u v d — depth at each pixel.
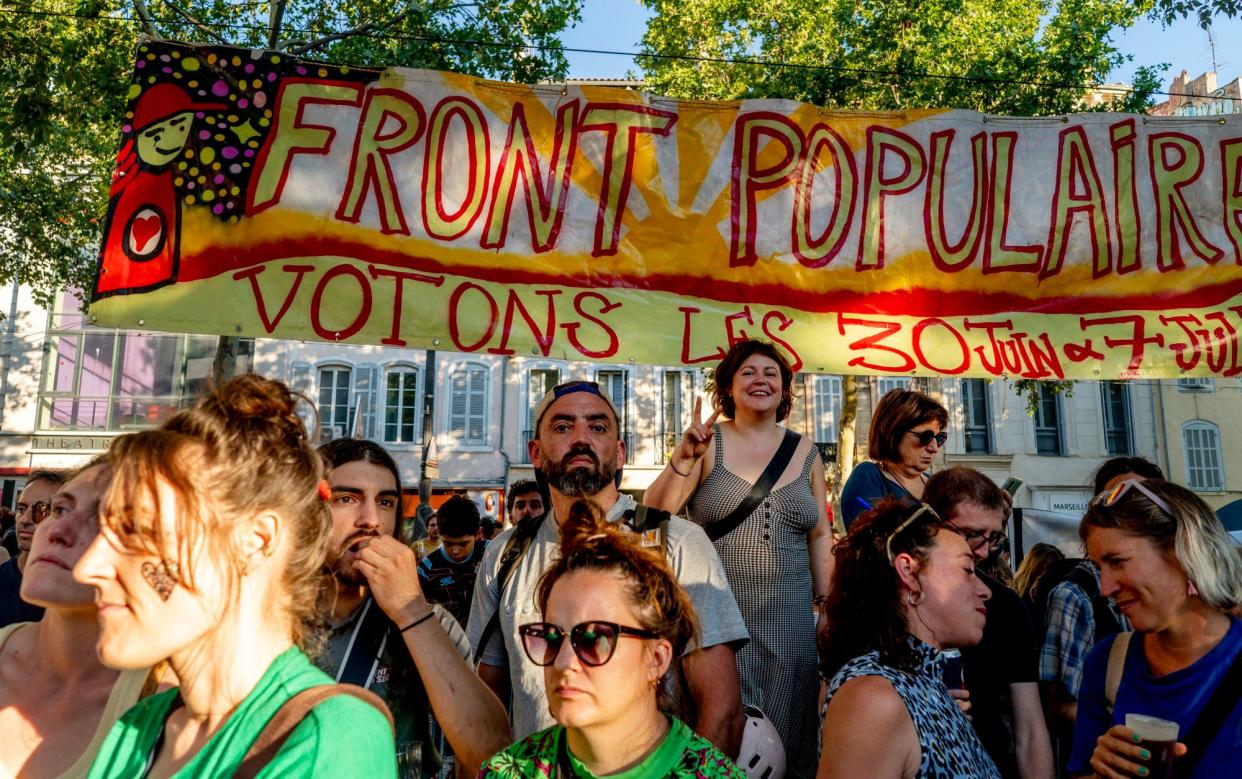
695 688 2.68
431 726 2.72
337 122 4.61
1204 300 5.12
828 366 4.84
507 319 4.61
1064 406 25.30
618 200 4.86
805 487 3.78
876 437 4.34
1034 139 5.25
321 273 4.45
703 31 19.08
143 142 4.39
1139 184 5.24
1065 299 5.10
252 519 1.37
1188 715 2.36
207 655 1.38
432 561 5.48
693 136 4.98
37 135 11.80
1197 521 2.40
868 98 17.06
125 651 1.30
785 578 3.61
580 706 1.88
